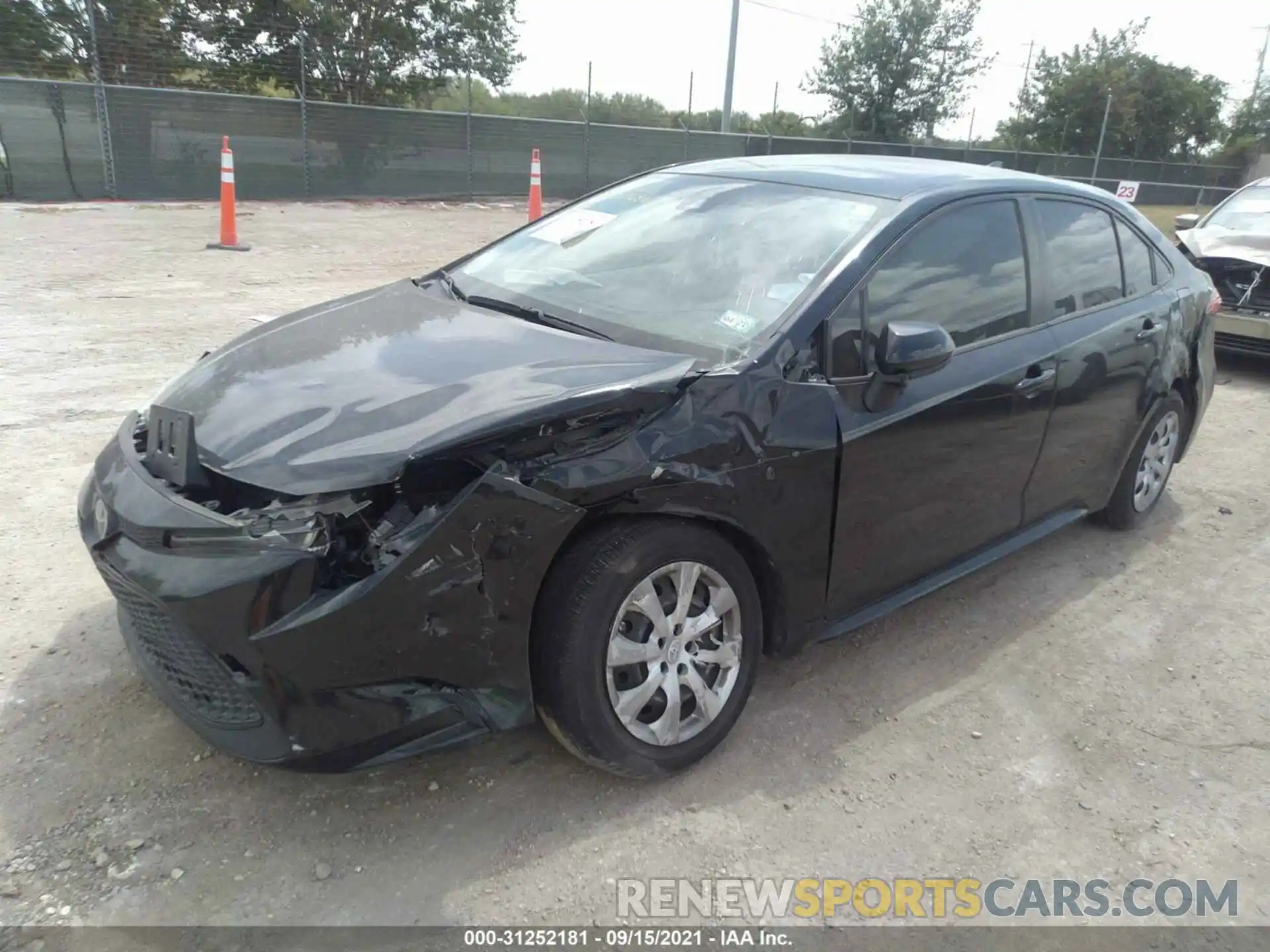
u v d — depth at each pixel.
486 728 2.49
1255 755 3.20
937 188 3.56
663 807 2.75
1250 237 8.37
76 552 3.88
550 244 3.85
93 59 17.72
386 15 22.80
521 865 2.51
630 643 2.64
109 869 2.39
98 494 2.63
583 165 22.78
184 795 2.64
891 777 2.96
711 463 2.68
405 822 2.62
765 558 2.92
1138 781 3.03
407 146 19.80
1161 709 3.44
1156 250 4.71
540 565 2.44
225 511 2.42
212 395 2.78
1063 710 3.38
